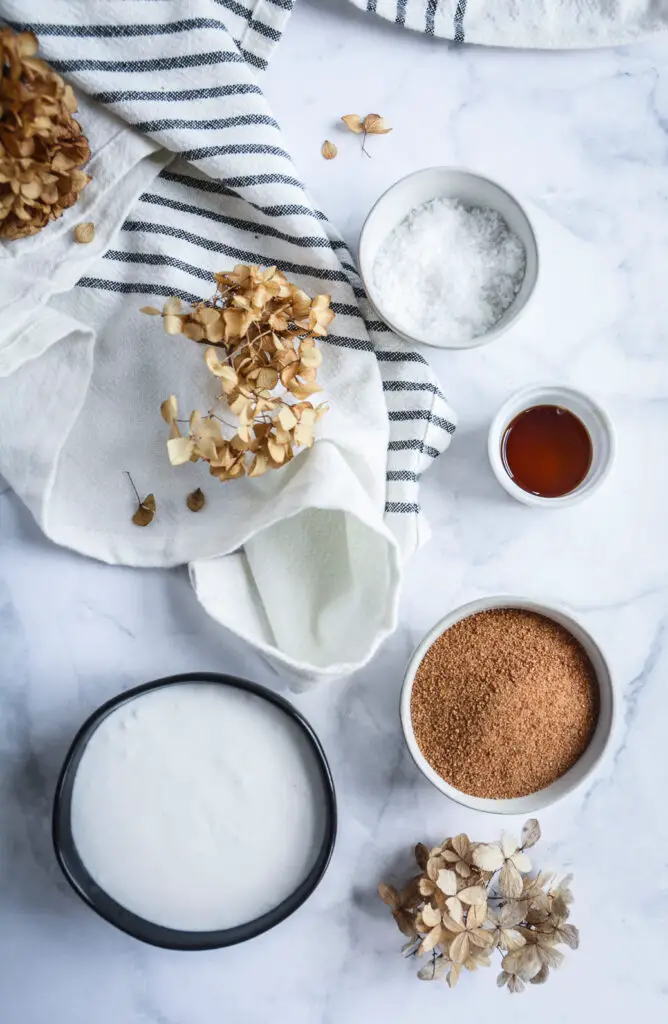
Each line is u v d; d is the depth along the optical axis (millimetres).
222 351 783
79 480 802
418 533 800
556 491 806
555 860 833
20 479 773
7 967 818
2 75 710
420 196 791
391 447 799
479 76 821
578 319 828
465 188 787
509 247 790
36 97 710
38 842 817
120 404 800
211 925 793
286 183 763
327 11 812
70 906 820
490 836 826
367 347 790
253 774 796
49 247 767
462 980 833
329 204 818
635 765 833
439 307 792
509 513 824
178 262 782
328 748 821
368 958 826
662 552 832
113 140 762
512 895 790
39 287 758
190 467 803
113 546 803
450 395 824
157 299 783
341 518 797
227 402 764
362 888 823
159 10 741
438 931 780
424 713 796
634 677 832
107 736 790
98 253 769
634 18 806
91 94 752
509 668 788
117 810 791
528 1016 834
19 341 756
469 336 792
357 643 776
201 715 794
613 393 830
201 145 756
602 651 783
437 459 823
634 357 831
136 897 790
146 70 750
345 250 797
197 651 819
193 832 794
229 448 758
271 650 759
